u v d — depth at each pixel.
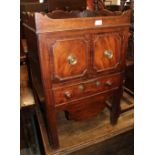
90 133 1.39
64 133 1.39
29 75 1.57
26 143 1.45
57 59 0.96
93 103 1.25
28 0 1.75
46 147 1.27
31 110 1.59
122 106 1.63
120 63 1.22
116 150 1.36
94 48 1.05
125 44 1.18
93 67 1.10
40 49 0.89
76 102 1.16
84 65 1.06
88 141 1.32
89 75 1.11
